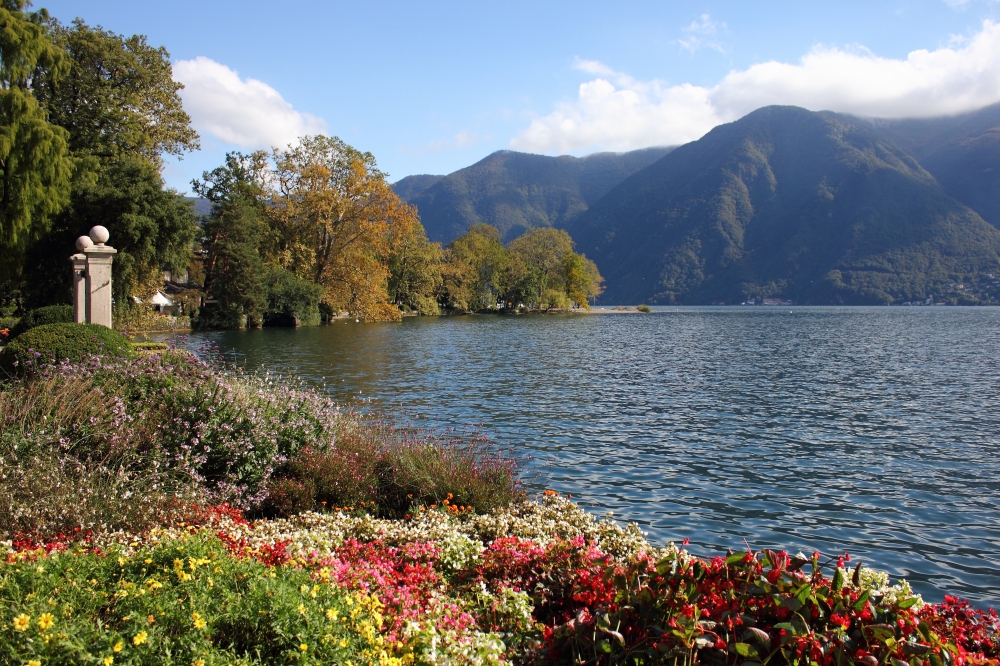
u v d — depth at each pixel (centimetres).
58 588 368
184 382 1011
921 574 818
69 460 746
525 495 998
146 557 422
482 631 459
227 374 1209
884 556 872
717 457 1381
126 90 3972
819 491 1148
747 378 2736
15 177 2855
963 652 353
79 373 1020
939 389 2447
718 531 952
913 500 1104
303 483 885
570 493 1116
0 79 2988
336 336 4781
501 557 572
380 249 6225
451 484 916
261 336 4631
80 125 3725
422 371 2786
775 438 1570
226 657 322
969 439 1578
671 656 368
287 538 584
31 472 666
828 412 1933
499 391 2258
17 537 565
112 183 3475
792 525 980
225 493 827
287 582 395
